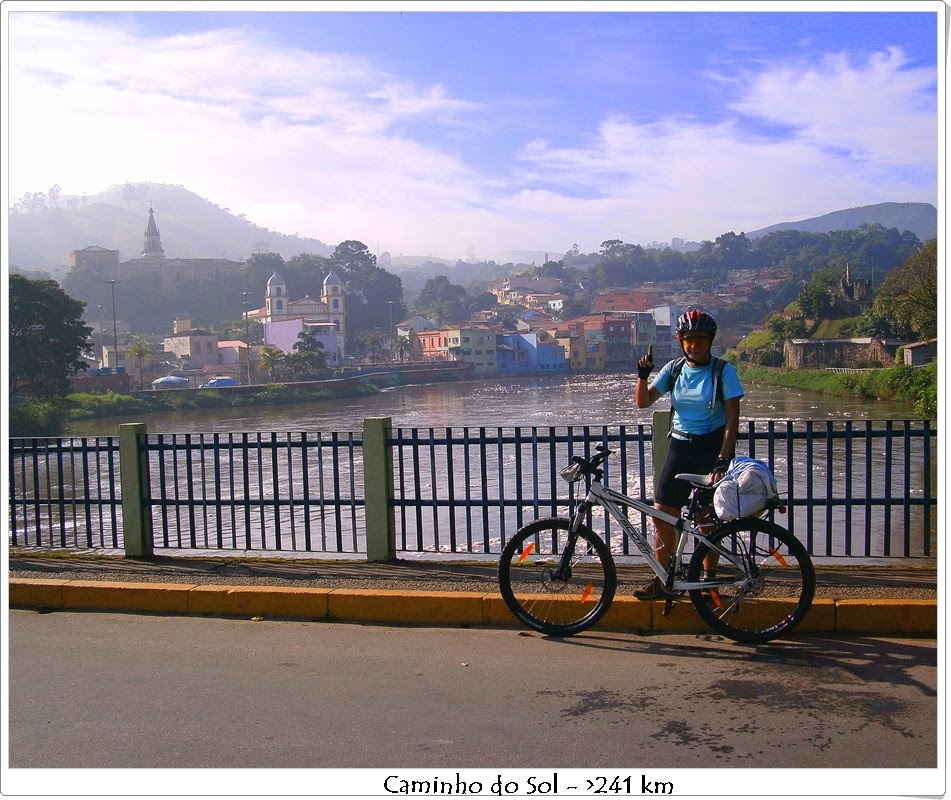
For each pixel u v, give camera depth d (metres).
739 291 165.12
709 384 5.86
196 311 172.75
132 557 7.86
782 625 5.57
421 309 178.12
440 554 7.64
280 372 99.94
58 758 4.15
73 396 69.00
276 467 8.06
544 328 136.50
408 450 31.17
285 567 7.29
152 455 34.41
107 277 174.00
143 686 5.04
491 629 6.04
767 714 4.47
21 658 5.58
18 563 7.65
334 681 5.07
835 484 20.64
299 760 4.07
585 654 5.46
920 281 60.72
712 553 5.82
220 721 4.52
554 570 6.04
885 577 6.39
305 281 173.00
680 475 5.70
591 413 56.69
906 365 59.03
